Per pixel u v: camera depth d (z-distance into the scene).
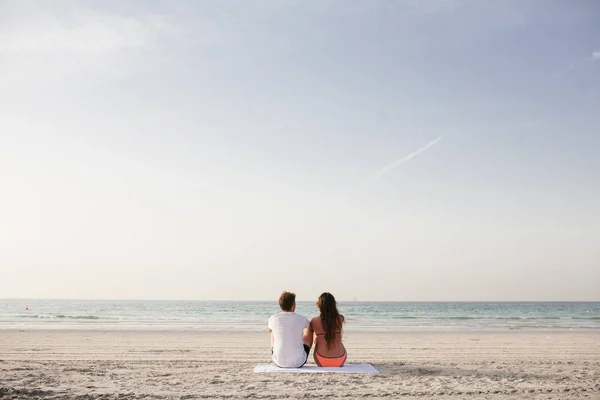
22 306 95.06
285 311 8.62
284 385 6.88
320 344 8.42
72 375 7.84
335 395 6.26
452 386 6.98
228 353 11.76
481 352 12.52
